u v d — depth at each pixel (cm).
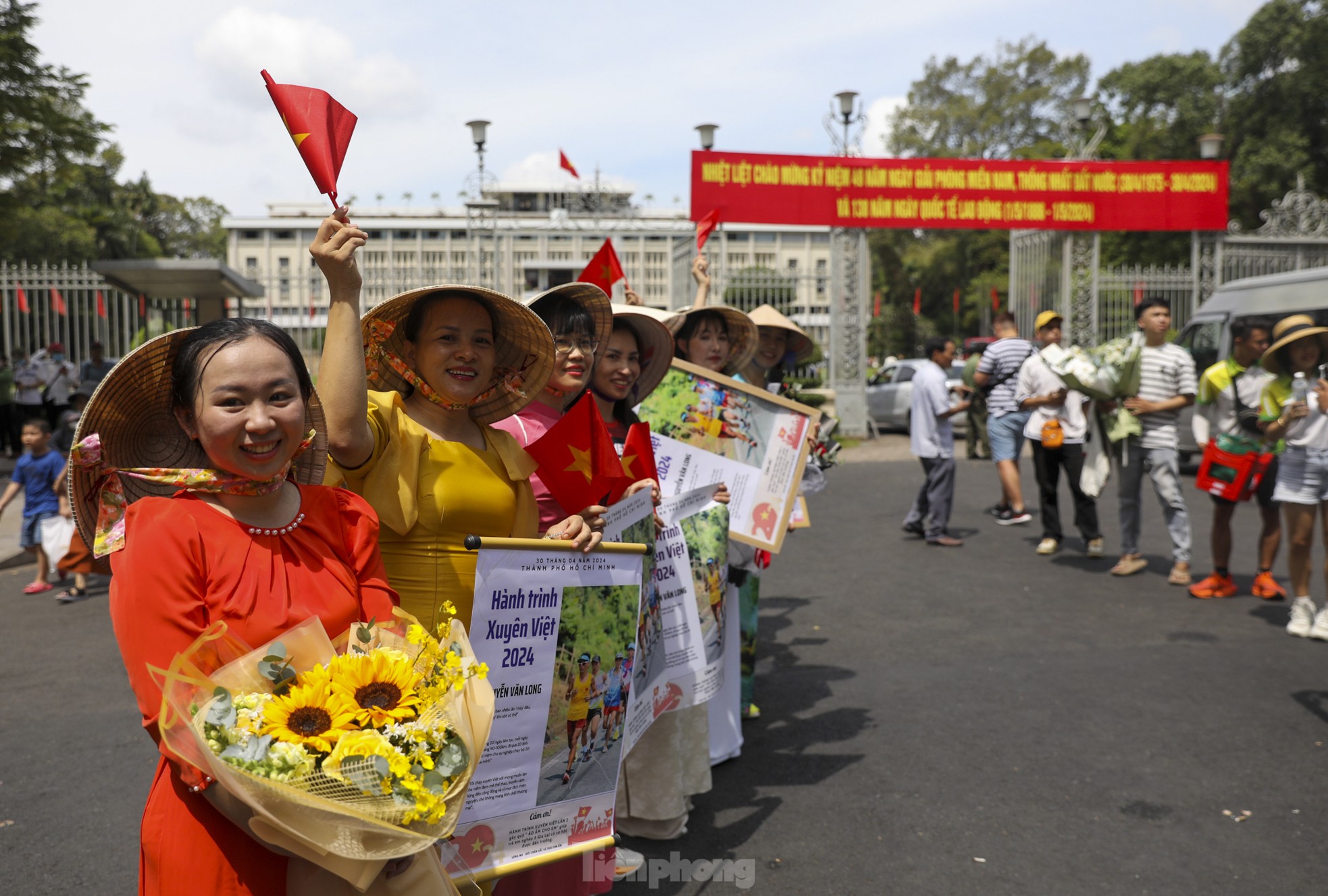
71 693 541
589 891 302
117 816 389
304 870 176
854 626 657
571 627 245
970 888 328
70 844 365
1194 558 844
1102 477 798
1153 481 753
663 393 410
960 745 452
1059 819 378
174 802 176
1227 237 1859
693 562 353
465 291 246
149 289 1711
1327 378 576
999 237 4991
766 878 336
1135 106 3591
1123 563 784
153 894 176
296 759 155
